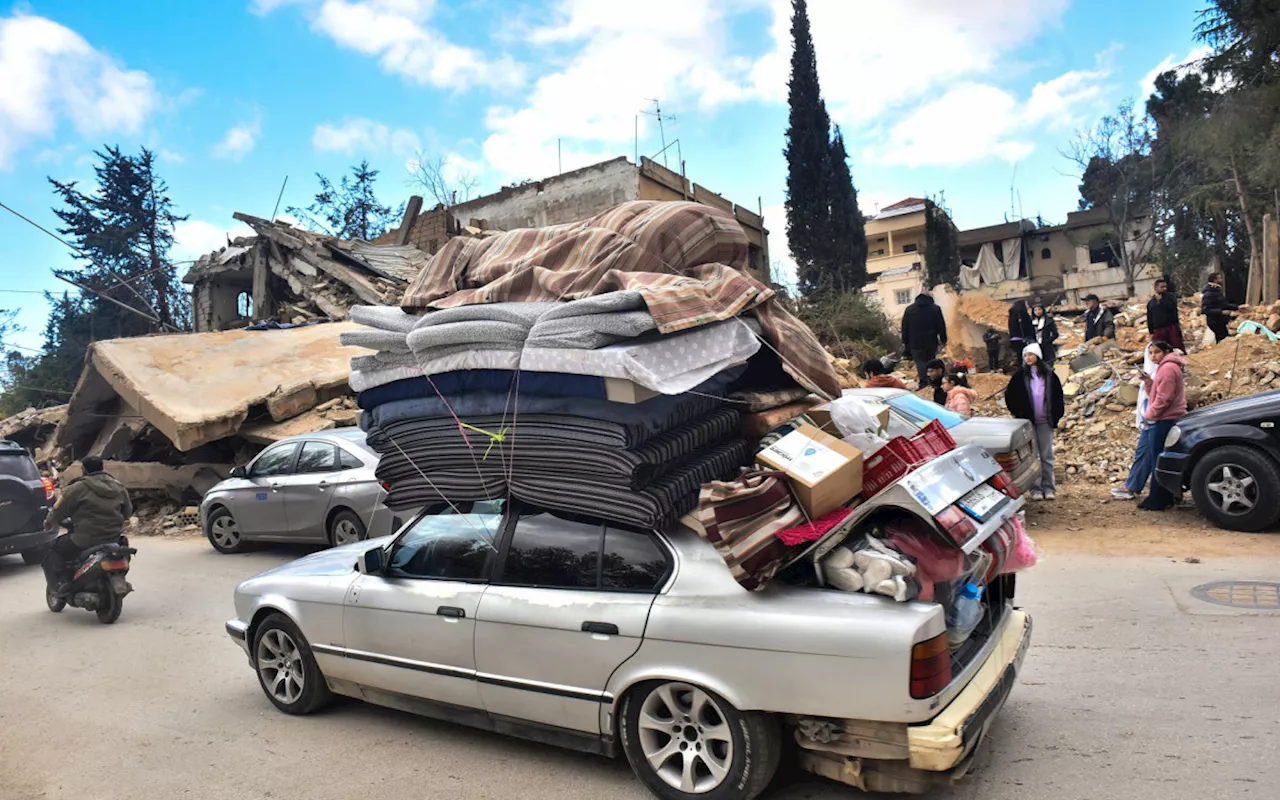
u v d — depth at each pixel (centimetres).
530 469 370
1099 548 749
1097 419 1200
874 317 2472
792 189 3784
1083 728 397
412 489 413
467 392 385
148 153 4044
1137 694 431
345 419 1251
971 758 314
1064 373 1470
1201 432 775
